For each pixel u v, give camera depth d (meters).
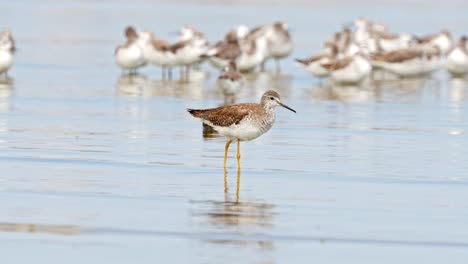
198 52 30.25
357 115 22.66
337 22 46.56
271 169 16.38
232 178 15.65
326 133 20.06
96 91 26.11
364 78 28.98
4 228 12.64
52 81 27.92
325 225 12.99
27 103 23.47
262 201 14.19
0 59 28.12
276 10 52.06
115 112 22.44
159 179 15.48
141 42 31.80
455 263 11.59
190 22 44.88
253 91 26.84
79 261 11.51
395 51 31.42
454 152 18.08
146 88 27.16
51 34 40.84
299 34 41.94
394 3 56.56
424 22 46.31
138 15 48.53
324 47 33.00
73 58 33.88
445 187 15.19
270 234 12.58
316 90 27.58
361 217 13.39
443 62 34.25
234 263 11.48
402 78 31.48
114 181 15.27
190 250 11.92
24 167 16.17
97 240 12.26
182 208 13.73
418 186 15.24
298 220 13.21
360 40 36.44
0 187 14.72
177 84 28.36
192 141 18.86
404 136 19.81
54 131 19.66
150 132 19.78
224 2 56.34
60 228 12.70
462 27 44.19
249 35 33.47
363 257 11.77
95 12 49.91
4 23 43.69
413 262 11.62
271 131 20.22
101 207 13.70
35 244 12.09
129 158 17.06
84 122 20.89
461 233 12.70
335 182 15.46
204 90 26.98
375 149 18.30
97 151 17.62
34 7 51.62
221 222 13.07
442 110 23.67
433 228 12.91
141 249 11.95
